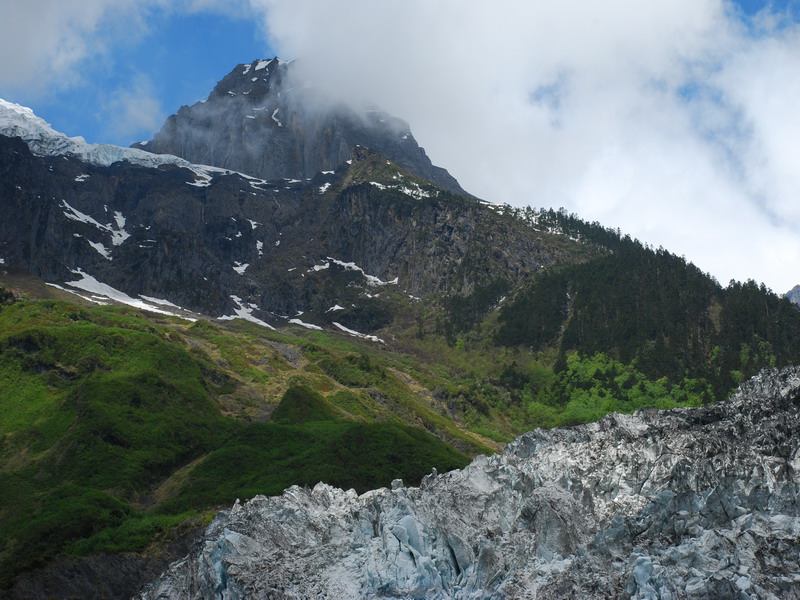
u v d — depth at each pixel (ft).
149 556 496.23
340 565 249.75
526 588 212.23
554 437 301.84
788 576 194.70
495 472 274.36
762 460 232.73
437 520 250.98
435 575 239.71
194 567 271.49
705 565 200.23
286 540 269.44
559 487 241.76
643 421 296.30
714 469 229.66
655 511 225.97
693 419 286.87
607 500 240.73
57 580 477.36
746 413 276.00
